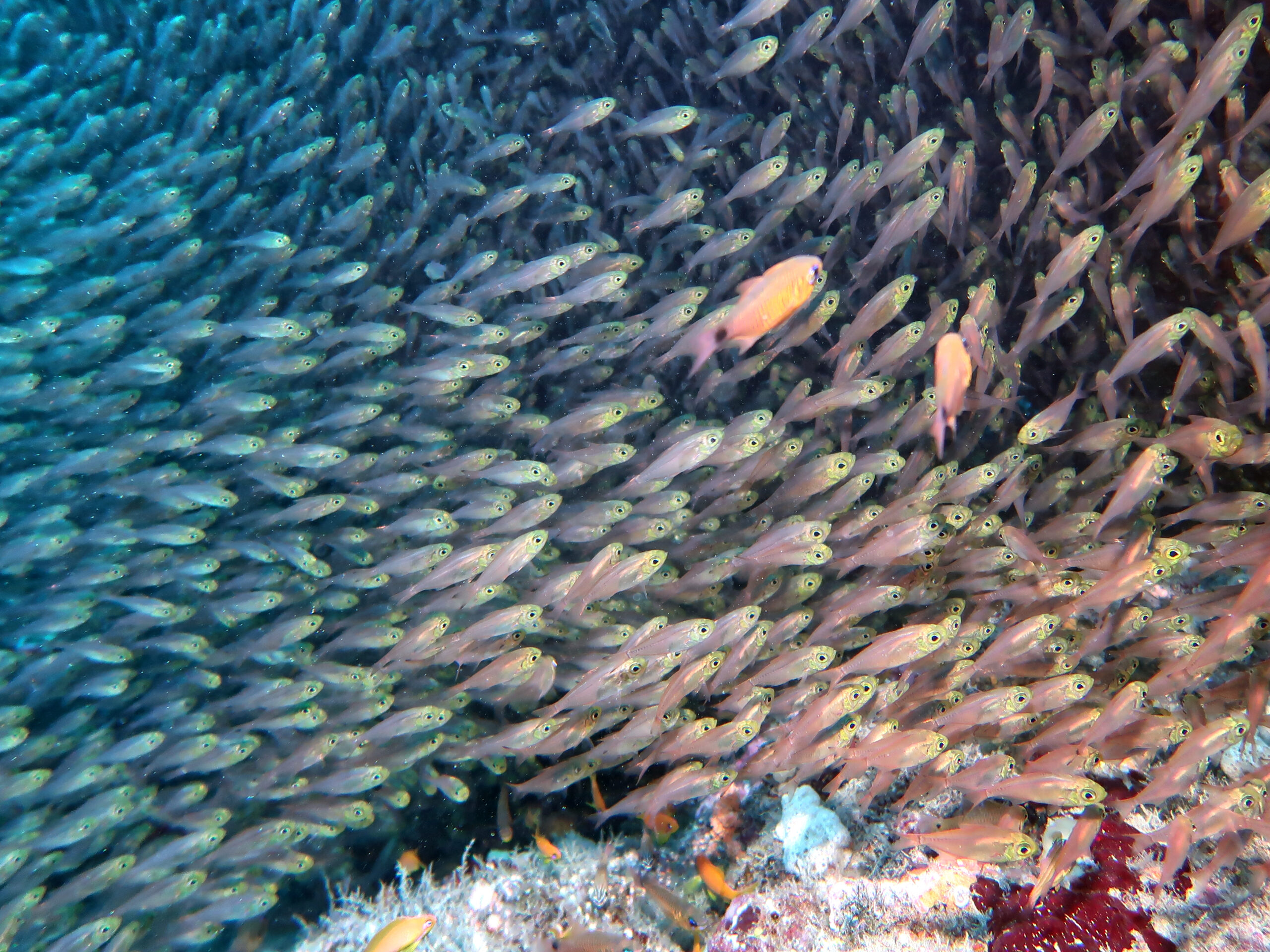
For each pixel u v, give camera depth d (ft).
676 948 1.85
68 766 1.98
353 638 2.07
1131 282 2.01
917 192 2.21
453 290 2.38
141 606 2.05
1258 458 1.73
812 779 1.91
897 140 2.36
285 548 2.16
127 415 2.35
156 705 2.09
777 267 1.81
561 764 1.93
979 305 1.91
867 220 2.39
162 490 2.16
